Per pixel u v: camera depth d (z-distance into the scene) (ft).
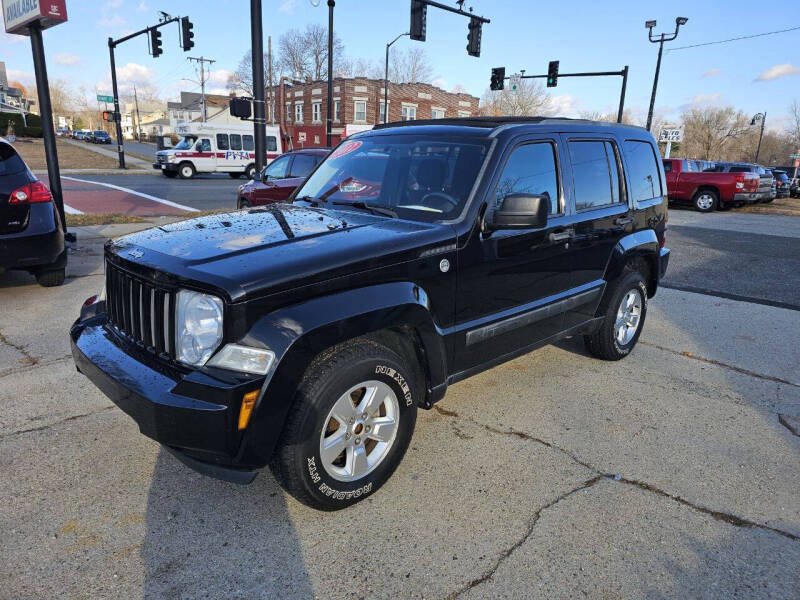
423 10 59.36
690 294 25.05
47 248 20.18
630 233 15.31
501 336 11.69
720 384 14.76
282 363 7.79
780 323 20.56
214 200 59.77
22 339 16.31
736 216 63.52
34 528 8.60
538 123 12.57
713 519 9.20
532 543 8.54
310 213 11.41
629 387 14.43
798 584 7.84
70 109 474.08
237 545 8.38
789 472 10.64
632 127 16.11
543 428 12.12
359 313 8.57
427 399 10.45
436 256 9.96
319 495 8.70
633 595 7.58
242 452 7.83
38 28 27.76
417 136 12.55
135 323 9.00
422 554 8.27
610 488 9.98
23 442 10.96
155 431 7.89
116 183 77.56
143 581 7.64
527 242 11.77
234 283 7.70
